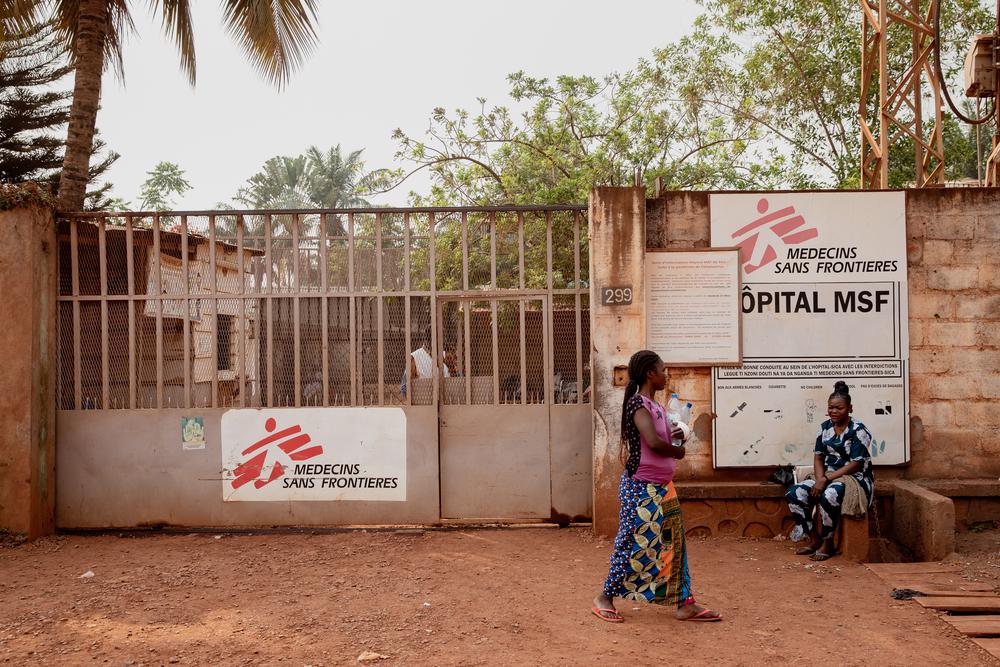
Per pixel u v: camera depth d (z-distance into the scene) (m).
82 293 7.52
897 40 16.81
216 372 7.44
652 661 4.26
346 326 7.45
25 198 7.05
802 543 6.82
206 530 7.38
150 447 7.41
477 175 15.19
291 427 7.38
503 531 7.25
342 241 7.49
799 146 18.12
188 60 11.42
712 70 17.22
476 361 7.47
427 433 7.37
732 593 5.48
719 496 7.00
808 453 7.18
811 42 17.80
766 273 7.24
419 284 7.55
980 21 16.56
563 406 7.39
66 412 7.41
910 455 7.19
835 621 4.90
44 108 19.86
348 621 4.93
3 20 9.88
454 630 4.75
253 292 7.45
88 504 7.39
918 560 6.42
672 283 7.21
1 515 6.98
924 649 4.45
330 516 7.38
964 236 7.22
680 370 7.25
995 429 7.20
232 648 4.47
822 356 7.21
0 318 7.03
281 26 10.88
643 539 4.82
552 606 5.21
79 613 5.12
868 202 7.23
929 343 7.23
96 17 9.53
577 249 7.46
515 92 15.17
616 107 15.59
